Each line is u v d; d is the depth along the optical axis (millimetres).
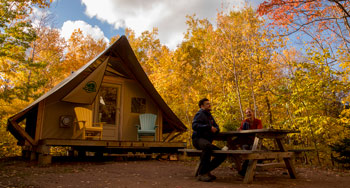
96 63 7781
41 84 11203
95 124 7773
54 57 15000
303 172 4312
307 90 8125
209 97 13484
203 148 3186
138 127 8031
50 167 4859
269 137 3326
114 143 6254
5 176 3648
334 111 9398
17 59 10398
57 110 7250
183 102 15164
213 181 3219
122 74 8562
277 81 10656
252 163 3137
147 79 8203
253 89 11289
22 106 11906
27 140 6586
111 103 8273
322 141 9625
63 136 7180
